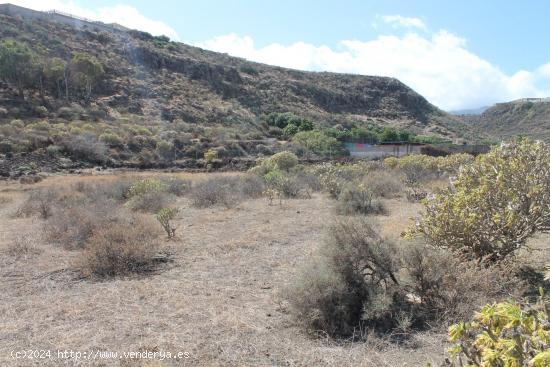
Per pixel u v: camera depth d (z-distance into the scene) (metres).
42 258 6.42
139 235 6.45
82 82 45.56
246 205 11.92
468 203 4.70
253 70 80.00
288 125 53.94
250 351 3.38
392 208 10.44
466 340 1.88
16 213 10.95
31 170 24.56
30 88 42.12
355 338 3.60
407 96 91.50
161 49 69.12
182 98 55.22
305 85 80.56
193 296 4.66
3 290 5.07
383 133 57.31
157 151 33.88
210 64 68.69
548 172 4.70
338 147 41.53
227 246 6.92
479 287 3.90
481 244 4.61
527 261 4.94
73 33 60.66
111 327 3.87
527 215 4.60
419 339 3.45
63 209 10.34
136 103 49.62
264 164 21.19
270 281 5.15
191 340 3.57
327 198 13.23
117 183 15.03
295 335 3.67
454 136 75.44
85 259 5.78
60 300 4.65
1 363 3.24
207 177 20.62
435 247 4.50
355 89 89.25
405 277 4.26
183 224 9.05
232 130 46.12
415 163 18.00
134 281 5.25
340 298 3.77
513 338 1.62
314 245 6.85
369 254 4.06
